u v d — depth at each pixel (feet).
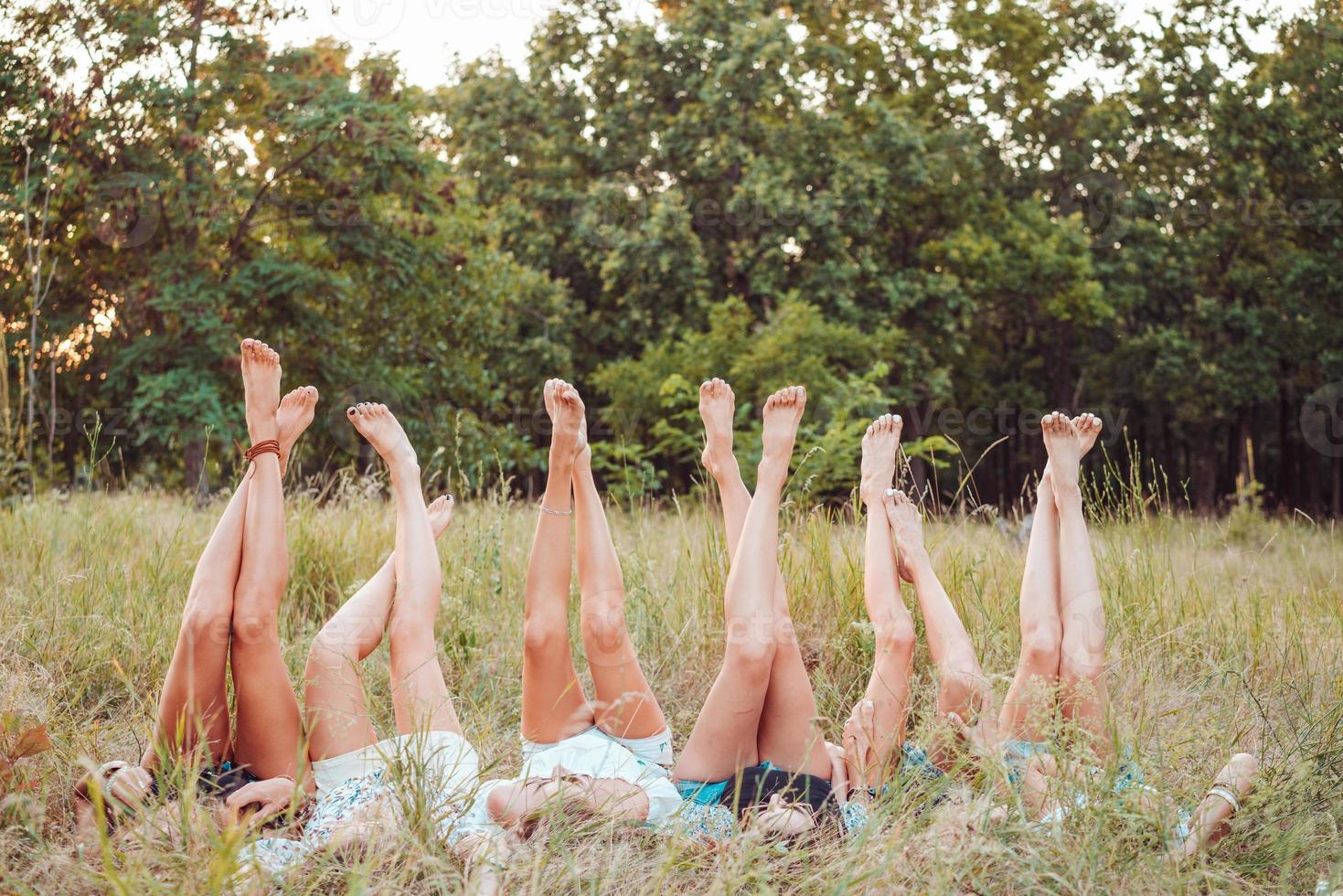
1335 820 9.37
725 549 14.67
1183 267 63.72
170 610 13.26
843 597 13.65
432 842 8.13
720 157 52.85
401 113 43.73
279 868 7.98
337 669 9.77
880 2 63.77
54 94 34.99
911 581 11.04
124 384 38.88
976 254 58.39
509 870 7.88
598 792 8.99
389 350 48.67
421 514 10.64
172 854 7.45
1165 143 62.44
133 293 39.88
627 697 9.28
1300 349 61.36
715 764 9.70
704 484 16.61
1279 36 62.39
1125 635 13.19
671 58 55.72
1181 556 17.21
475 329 51.93
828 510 15.75
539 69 57.88
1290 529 24.35
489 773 10.21
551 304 56.29
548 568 9.95
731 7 55.11
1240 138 59.88
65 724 10.11
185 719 8.76
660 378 47.93
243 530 9.47
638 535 17.52
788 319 47.60
